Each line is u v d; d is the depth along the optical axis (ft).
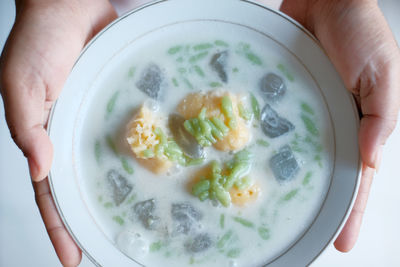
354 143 1.49
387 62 1.51
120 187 1.52
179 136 1.51
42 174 1.48
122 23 1.53
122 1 1.97
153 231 1.51
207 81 1.54
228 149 1.51
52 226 1.59
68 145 1.53
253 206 1.51
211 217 1.51
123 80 1.55
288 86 1.54
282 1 1.81
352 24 1.54
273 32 1.53
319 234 1.48
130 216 1.52
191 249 1.50
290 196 1.51
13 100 1.49
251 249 1.50
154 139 1.49
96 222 1.52
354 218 1.65
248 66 1.55
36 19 1.55
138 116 1.50
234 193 1.49
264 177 1.51
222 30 1.55
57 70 1.53
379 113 1.51
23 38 1.53
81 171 1.53
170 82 1.55
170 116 1.53
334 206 1.48
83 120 1.55
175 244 1.50
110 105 1.55
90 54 1.53
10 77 1.50
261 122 1.53
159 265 1.50
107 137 1.54
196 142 1.50
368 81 1.52
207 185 1.49
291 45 1.53
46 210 1.59
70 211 1.50
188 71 1.55
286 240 1.50
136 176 1.53
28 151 1.48
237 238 1.50
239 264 1.49
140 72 1.55
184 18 1.55
